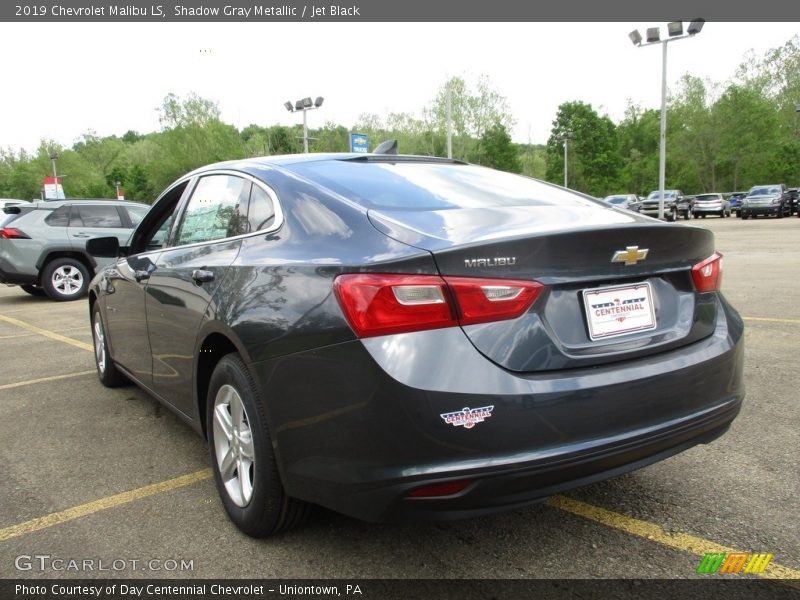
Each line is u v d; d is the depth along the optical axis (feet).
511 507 6.46
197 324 9.14
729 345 8.05
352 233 7.32
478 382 6.23
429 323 6.31
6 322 28.22
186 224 10.98
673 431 7.20
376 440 6.36
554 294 6.84
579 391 6.57
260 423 7.66
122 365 14.02
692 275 8.10
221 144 214.90
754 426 11.76
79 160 295.07
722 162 204.85
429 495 6.29
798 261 38.91
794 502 8.95
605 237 6.95
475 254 6.40
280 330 7.20
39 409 14.25
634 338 7.37
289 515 7.93
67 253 35.60
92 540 8.41
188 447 11.76
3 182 315.17
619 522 8.62
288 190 8.66
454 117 198.39
